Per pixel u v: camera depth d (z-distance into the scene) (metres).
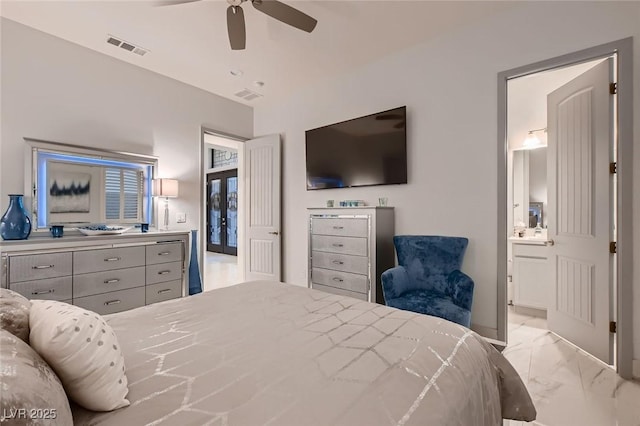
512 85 3.18
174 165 3.62
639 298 1.96
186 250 3.19
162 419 0.69
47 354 0.71
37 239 2.28
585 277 2.38
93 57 2.97
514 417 1.19
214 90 3.96
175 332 1.21
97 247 2.55
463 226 2.67
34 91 2.62
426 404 0.78
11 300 0.90
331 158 3.59
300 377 0.87
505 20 2.44
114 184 3.11
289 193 4.19
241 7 2.14
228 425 0.67
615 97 2.13
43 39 2.66
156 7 2.32
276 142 4.19
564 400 1.75
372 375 0.88
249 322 1.31
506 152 2.46
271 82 3.75
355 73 3.41
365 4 2.33
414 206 2.96
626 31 1.99
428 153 2.87
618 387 1.88
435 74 2.82
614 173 2.14
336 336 1.16
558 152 2.72
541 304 3.23
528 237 3.61
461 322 2.10
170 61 3.20
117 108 3.14
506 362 1.24
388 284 2.43
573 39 2.17
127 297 2.72
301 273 4.05
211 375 0.88
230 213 8.22
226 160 8.35
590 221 2.33
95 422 0.69
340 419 0.70
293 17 2.09
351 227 3.02
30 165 2.58
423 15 2.48
